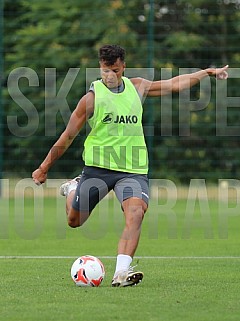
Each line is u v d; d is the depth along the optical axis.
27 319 20.92
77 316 21.27
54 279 28.61
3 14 82.75
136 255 38.03
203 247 42.19
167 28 82.44
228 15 82.44
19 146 77.94
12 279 28.64
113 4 82.94
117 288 26.12
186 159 78.31
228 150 78.44
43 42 81.38
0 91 77.25
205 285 27.08
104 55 27.22
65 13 82.81
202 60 81.19
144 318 20.97
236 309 22.33
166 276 29.64
